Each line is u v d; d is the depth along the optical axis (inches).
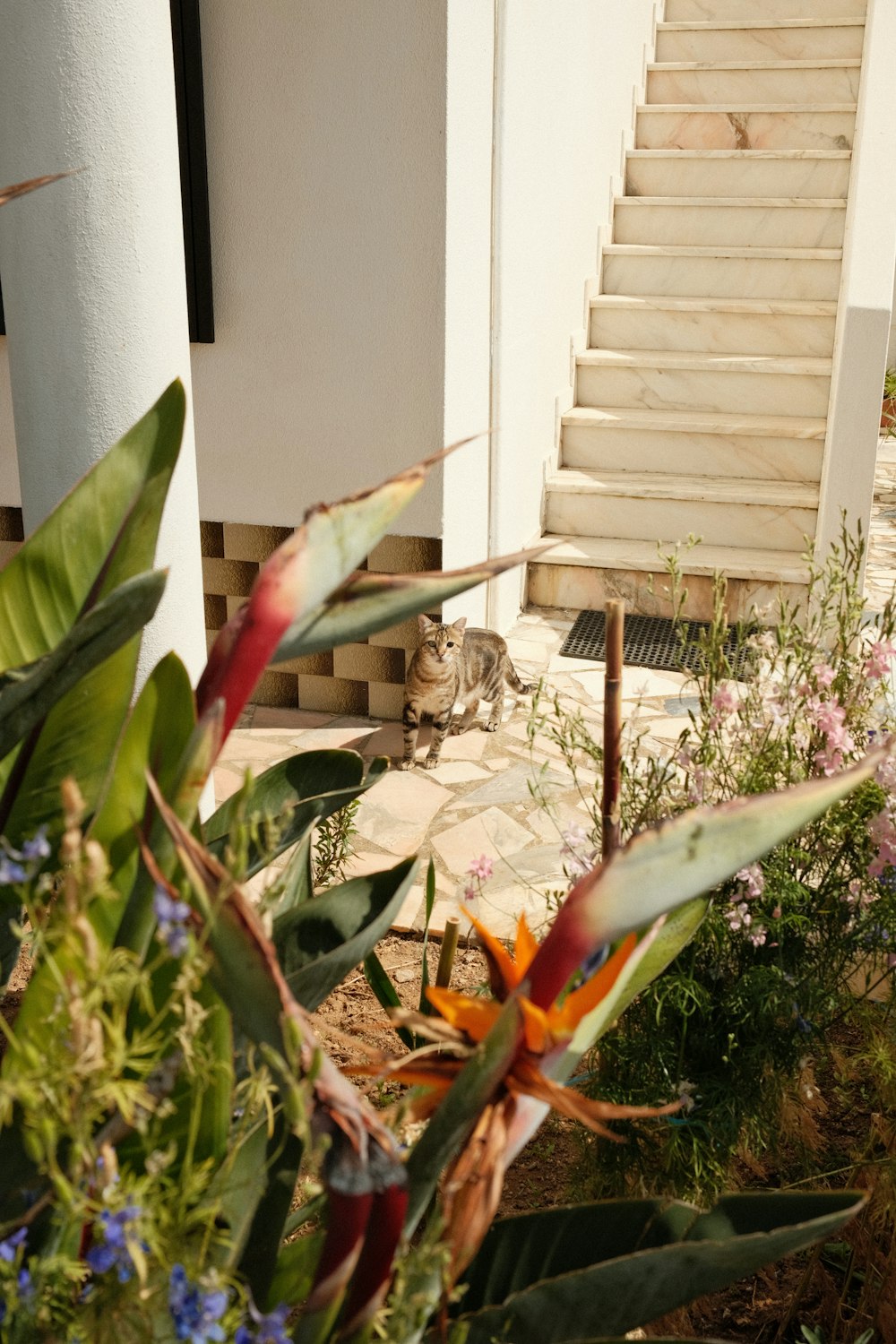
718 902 81.0
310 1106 33.4
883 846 77.3
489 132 175.8
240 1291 36.7
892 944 82.6
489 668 178.4
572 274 235.9
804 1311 82.0
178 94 161.5
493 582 204.1
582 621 221.5
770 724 82.4
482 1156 34.8
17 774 50.9
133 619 39.6
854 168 231.0
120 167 91.7
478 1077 35.7
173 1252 35.0
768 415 240.5
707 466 237.5
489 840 149.6
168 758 41.6
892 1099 84.0
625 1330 42.2
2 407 183.9
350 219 164.6
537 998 35.0
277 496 181.3
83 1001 32.1
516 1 179.5
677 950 52.8
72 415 96.1
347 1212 32.5
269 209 167.2
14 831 51.1
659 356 246.2
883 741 78.5
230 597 189.0
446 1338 41.1
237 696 36.8
